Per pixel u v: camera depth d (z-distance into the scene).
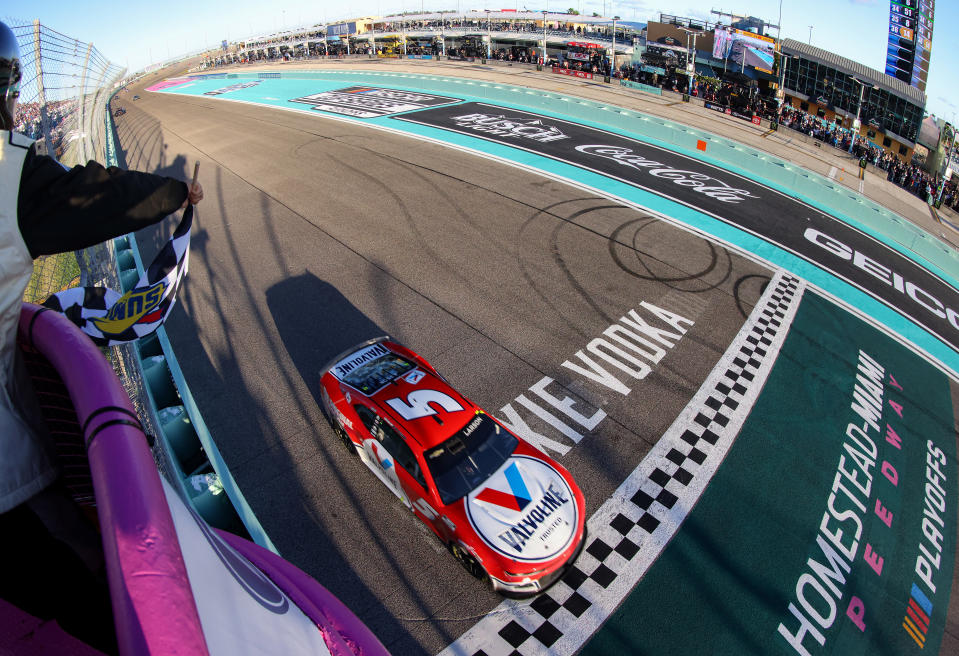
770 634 6.95
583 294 13.05
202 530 1.20
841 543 8.22
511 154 22.73
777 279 14.57
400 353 9.02
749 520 8.26
